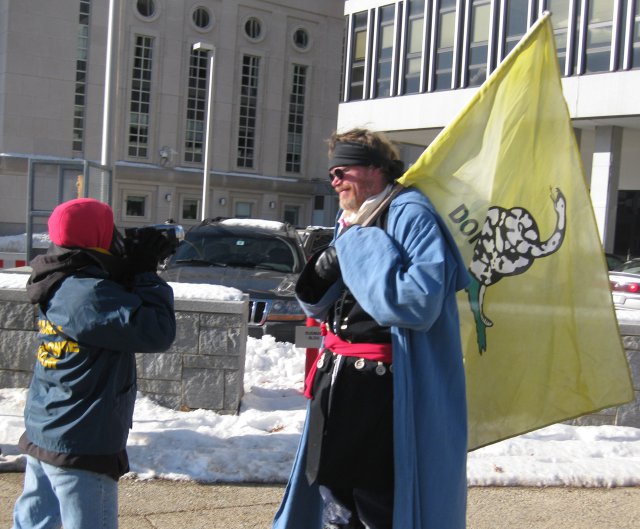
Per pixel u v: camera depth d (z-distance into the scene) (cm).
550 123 331
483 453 511
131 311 269
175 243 298
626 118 2292
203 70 4344
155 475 456
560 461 503
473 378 336
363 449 262
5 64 3812
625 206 3100
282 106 4588
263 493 445
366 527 272
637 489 469
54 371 277
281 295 850
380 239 251
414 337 258
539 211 336
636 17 2217
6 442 482
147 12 4166
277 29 4522
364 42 3070
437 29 2745
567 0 2359
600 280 339
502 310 336
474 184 313
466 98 2655
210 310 577
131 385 288
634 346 579
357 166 271
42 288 277
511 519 420
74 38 3947
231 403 579
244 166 4503
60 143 3950
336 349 270
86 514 274
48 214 953
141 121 4178
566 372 343
